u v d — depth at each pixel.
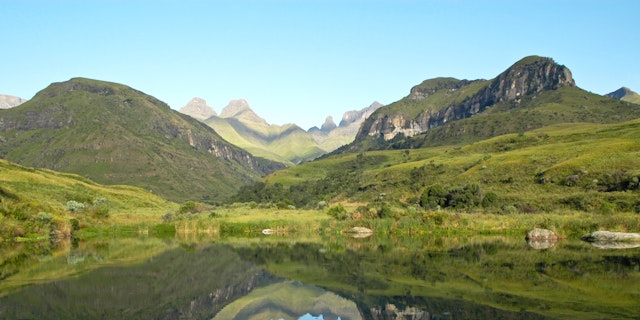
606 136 178.25
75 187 173.38
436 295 39.03
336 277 51.09
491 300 35.94
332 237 95.12
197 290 46.06
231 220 115.44
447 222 96.62
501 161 154.25
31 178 160.12
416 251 68.50
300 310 38.53
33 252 72.44
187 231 109.19
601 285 40.34
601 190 108.31
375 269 54.22
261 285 48.50
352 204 157.75
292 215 126.19
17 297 40.94
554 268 49.81
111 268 57.16
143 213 152.88
